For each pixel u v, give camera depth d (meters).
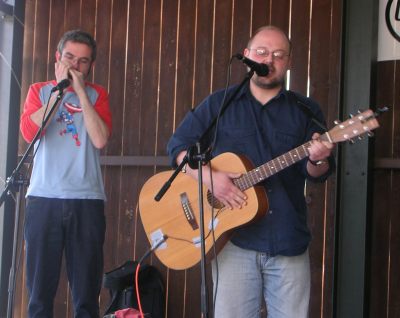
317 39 3.46
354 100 3.06
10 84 4.33
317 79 3.44
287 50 2.33
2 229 4.31
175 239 2.59
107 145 4.13
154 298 3.73
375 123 2.07
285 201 2.29
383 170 3.21
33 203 2.87
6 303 4.32
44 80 4.38
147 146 4.00
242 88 2.42
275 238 2.26
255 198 2.28
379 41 3.23
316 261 3.39
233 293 2.31
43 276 2.84
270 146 2.35
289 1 3.56
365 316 3.04
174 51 3.95
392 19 3.21
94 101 3.05
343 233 3.08
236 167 2.34
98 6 4.24
